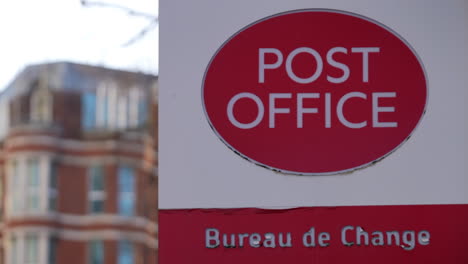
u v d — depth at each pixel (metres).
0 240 50.94
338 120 4.54
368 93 4.56
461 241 4.44
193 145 4.53
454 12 4.62
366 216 4.46
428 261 4.43
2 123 52.75
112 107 51.88
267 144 4.52
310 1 4.64
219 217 4.47
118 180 51.09
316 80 4.57
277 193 4.48
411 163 4.51
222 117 4.55
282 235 4.45
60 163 51.88
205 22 4.63
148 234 50.06
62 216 51.06
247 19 4.63
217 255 4.45
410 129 4.54
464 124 4.53
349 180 4.49
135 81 50.69
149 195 50.62
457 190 4.48
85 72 52.00
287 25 4.62
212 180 4.50
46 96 52.44
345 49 4.60
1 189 52.00
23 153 51.66
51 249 50.53
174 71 4.59
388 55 4.59
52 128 51.47
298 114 4.55
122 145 50.69
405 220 4.46
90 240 50.88
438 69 4.58
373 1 4.63
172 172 4.51
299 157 4.51
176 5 4.64
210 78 4.58
